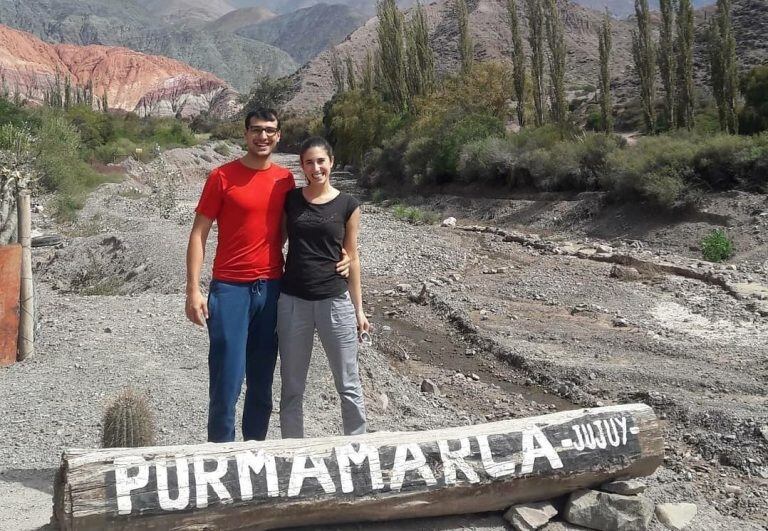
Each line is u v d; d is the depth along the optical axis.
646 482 6.26
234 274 4.50
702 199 22.20
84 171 33.12
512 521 4.22
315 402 7.24
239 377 4.47
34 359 8.38
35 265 17.84
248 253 4.50
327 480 3.87
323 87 131.50
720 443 7.19
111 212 25.12
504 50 115.75
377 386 8.42
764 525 5.55
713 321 11.83
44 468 5.44
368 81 61.38
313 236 4.56
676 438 7.48
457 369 10.01
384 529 4.03
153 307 10.91
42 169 26.67
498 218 27.66
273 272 4.60
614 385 8.95
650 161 23.72
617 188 24.17
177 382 7.56
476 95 41.78
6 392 7.23
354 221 4.71
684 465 6.82
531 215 26.77
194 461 3.73
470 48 48.06
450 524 4.18
